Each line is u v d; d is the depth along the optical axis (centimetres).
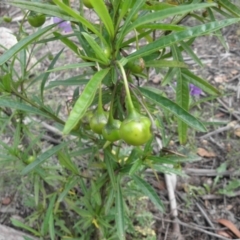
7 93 23
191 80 22
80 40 20
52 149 24
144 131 16
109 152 24
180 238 39
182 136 23
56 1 15
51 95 50
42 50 58
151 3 19
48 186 34
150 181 43
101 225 30
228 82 53
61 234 34
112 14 18
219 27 16
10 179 38
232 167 44
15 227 39
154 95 18
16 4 18
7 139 43
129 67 18
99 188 27
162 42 16
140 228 37
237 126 48
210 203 42
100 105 18
